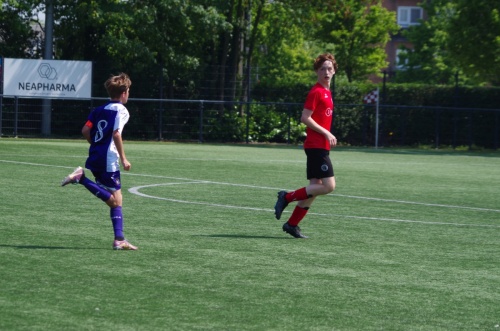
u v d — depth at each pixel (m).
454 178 43.50
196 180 35.94
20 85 70.94
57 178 33.44
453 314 12.66
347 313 12.48
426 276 15.64
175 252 17.20
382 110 83.62
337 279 15.02
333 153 67.06
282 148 71.75
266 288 13.98
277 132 80.62
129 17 74.25
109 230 19.84
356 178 40.94
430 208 28.42
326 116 19.97
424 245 19.66
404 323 12.02
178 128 78.06
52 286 13.47
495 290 14.53
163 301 12.73
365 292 13.98
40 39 78.19
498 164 58.41
